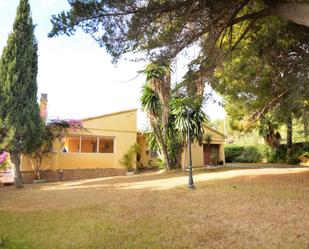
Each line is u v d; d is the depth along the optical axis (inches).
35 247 196.7
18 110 504.7
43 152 666.2
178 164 720.3
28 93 522.6
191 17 245.9
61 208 314.0
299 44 352.8
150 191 405.7
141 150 895.7
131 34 241.0
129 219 264.8
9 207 325.1
